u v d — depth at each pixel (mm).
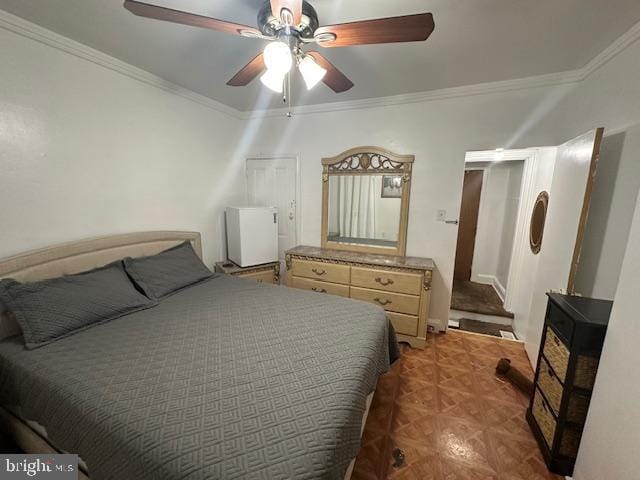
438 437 1700
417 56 2035
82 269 1938
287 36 1282
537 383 1741
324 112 3174
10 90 1629
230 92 2809
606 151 1800
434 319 3035
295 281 3174
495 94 2529
